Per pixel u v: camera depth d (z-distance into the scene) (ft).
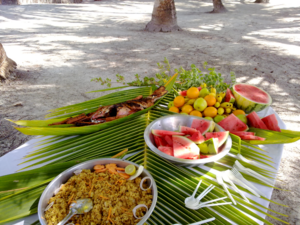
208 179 4.17
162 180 4.09
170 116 5.62
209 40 27.71
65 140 5.37
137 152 5.00
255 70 18.97
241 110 6.32
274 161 4.81
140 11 49.08
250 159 4.81
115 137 5.41
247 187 4.01
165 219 3.43
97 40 27.66
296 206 7.59
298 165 9.33
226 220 3.40
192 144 4.52
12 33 30.22
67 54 22.81
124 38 28.40
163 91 7.23
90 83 16.81
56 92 15.47
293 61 20.93
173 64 20.11
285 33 30.76
